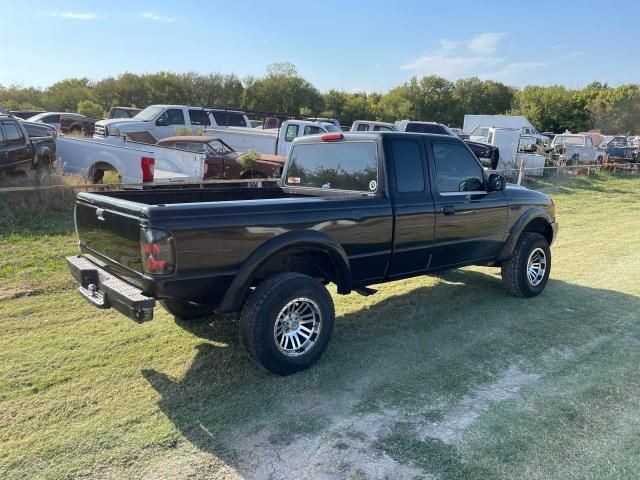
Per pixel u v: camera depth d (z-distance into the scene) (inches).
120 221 140.9
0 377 148.3
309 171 207.2
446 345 179.6
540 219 241.0
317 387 147.9
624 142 1195.9
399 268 187.2
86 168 427.5
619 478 110.5
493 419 132.5
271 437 123.6
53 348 168.4
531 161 796.0
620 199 611.8
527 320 205.3
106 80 2188.7
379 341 182.4
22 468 110.7
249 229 143.3
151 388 145.2
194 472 110.8
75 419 129.0
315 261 173.0
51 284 228.7
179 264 132.1
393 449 119.7
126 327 187.6
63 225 331.0
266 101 2300.7
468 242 207.3
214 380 150.4
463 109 2874.0
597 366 164.4
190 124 725.3
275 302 146.5
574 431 127.6
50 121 893.8
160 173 427.8
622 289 249.9
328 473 111.3
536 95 2974.9
